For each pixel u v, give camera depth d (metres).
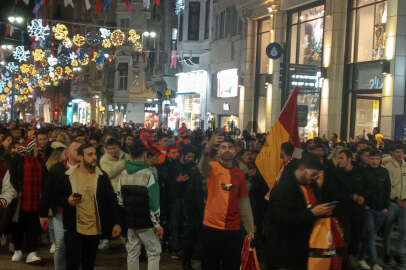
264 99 32.72
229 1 37.84
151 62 53.62
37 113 75.25
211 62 41.91
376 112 22.94
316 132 26.36
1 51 40.19
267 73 31.92
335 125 24.69
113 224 6.37
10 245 9.20
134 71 54.88
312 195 5.10
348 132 24.41
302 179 5.04
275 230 5.13
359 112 23.97
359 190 8.23
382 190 8.43
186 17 47.44
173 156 9.34
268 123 30.98
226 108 38.41
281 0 29.70
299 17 28.67
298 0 27.95
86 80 63.31
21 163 8.33
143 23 54.25
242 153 9.16
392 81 20.89
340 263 5.13
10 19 25.78
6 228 8.42
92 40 29.62
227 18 38.78
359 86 23.75
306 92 27.20
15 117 57.62
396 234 11.28
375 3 22.84
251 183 9.05
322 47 26.00
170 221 9.30
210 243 5.93
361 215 8.39
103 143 11.45
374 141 17.69
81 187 6.17
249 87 33.81
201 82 44.03
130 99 54.91
